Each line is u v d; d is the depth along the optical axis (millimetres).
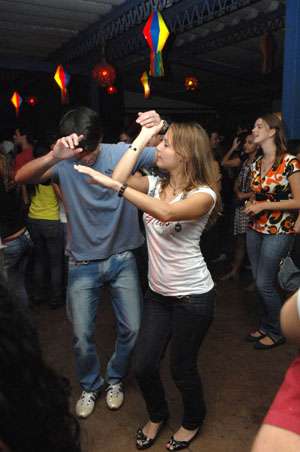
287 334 875
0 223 3020
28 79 11766
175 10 5809
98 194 2146
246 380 2729
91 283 2293
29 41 7848
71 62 9070
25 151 5289
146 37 4395
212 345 3188
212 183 1916
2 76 11406
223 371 2836
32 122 12297
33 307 3908
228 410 2430
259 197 3021
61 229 3736
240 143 4828
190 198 1825
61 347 3158
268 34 6422
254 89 13391
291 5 3119
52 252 3797
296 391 859
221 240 6078
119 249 2295
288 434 821
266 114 2904
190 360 2010
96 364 2436
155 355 2008
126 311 2354
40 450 595
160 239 1901
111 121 10633
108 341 3271
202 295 1929
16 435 561
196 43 8195
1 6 5941
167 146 1896
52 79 11203
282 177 2852
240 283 4504
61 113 11203
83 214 2189
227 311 3799
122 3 5727
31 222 3744
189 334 1949
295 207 2781
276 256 2920
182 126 1888
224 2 5113
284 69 3248
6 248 3059
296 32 3115
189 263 1900
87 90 10844
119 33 6160
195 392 2053
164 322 2031
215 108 16125
